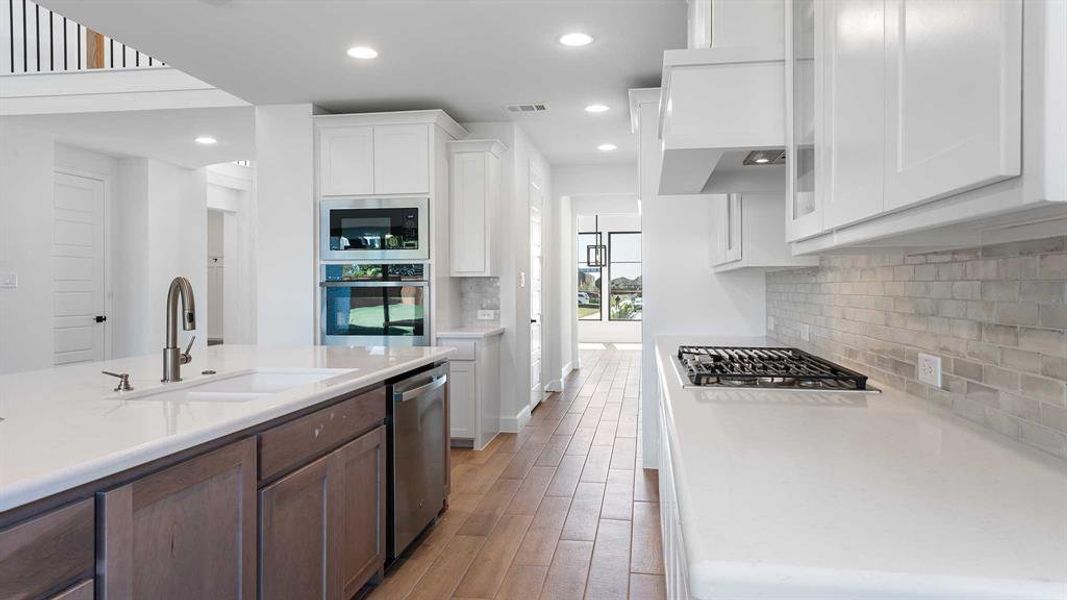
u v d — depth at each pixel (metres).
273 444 1.78
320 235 4.73
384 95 4.57
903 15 0.81
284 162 4.74
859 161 0.99
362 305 4.68
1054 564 0.66
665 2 3.09
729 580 0.66
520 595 2.51
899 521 0.79
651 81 4.28
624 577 2.67
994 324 1.27
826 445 1.18
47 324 5.55
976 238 1.11
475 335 4.66
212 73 4.10
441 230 4.80
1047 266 1.09
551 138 5.97
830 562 0.67
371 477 2.46
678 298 4.12
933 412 1.47
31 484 1.06
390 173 4.65
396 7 3.14
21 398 1.84
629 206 9.15
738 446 1.17
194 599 1.47
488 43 3.61
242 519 1.63
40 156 5.48
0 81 4.97
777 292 3.61
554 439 5.08
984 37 0.61
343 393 2.19
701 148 1.60
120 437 1.36
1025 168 0.56
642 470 4.20
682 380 1.95
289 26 3.36
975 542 0.72
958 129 0.66
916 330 1.65
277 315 4.75
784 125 1.57
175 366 2.22
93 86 4.89
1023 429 1.18
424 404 3.04
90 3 3.07
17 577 1.07
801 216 1.42
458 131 5.24
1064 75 0.53
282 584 1.81
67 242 6.14
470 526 3.23
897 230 0.88
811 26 1.32
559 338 7.39
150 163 6.66
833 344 2.38
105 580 1.23
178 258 7.05
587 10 3.19
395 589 2.56
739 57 1.59
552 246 7.42
